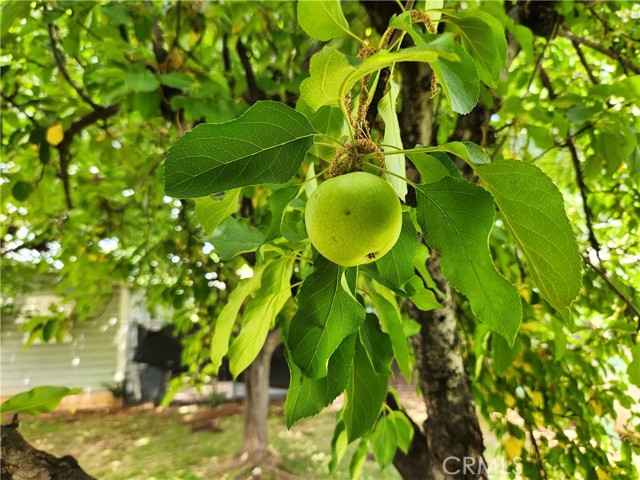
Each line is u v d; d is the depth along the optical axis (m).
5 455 0.44
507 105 0.56
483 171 0.20
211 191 0.19
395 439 0.55
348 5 0.61
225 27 0.74
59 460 0.46
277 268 0.32
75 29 0.68
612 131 0.55
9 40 0.77
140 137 1.09
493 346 0.50
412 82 0.47
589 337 0.69
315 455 1.93
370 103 0.24
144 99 0.61
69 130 0.83
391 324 0.34
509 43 0.56
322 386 0.26
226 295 1.01
